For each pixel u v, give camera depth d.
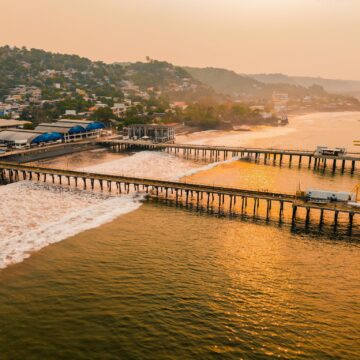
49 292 45.19
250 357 35.81
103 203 78.75
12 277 48.06
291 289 47.53
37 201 78.50
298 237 63.88
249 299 45.00
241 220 71.31
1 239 58.69
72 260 53.28
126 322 40.28
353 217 73.81
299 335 39.03
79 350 36.12
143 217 71.62
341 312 43.09
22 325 39.22
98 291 45.78
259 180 104.06
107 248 57.56
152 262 53.59
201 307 43.16
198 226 67.88
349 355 36.47
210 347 36.97
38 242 58.31
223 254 56.81
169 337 38.22
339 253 58.16
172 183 83.69
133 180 85.94
